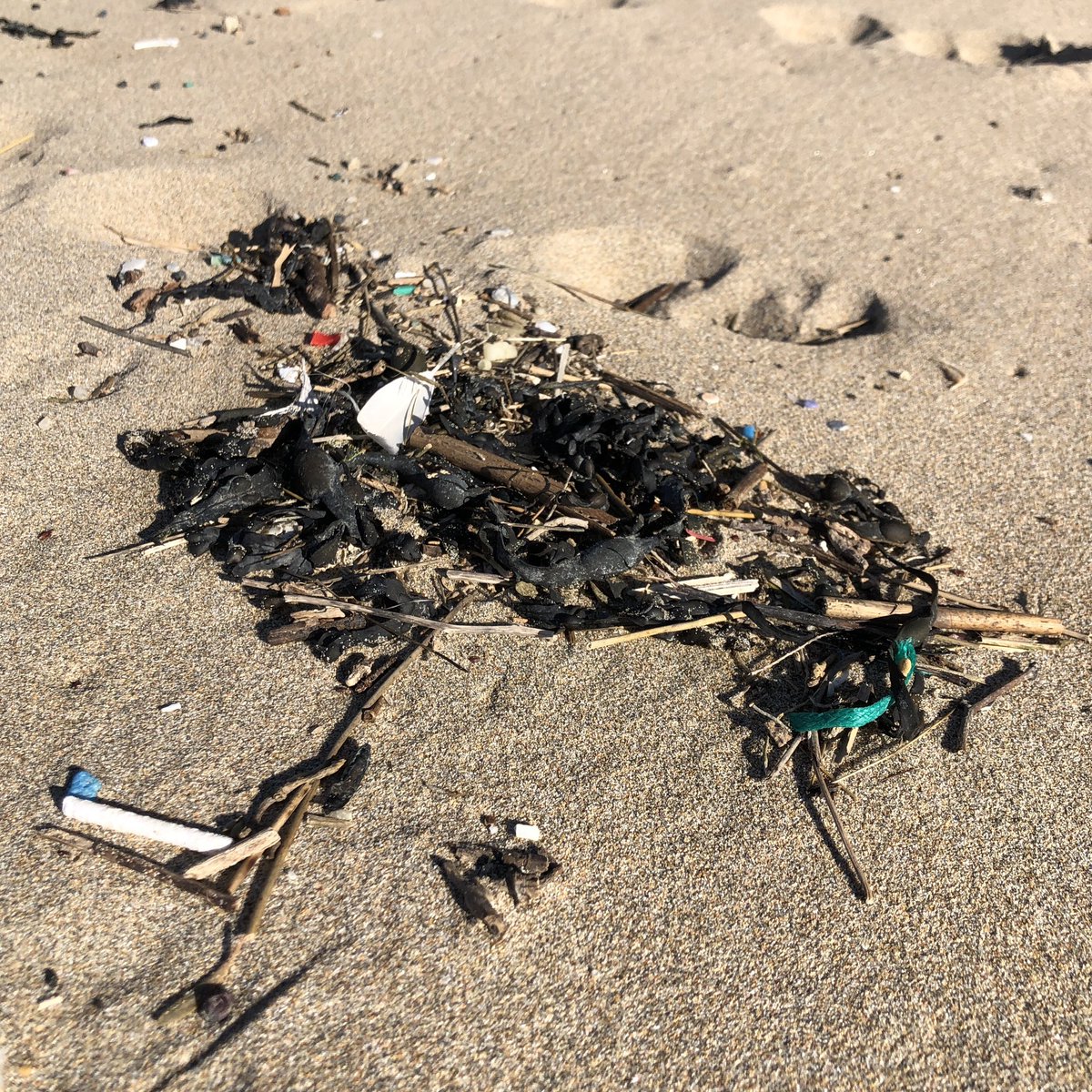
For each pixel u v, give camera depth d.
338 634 0.33
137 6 0.78
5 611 0.33
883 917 0.28
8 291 0.46
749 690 0.33
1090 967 0.27
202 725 0.31
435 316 0.46
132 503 0.37
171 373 0.42
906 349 0.47
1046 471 0.41
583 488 0.37
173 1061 0.24
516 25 0.80
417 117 0.64
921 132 0.66
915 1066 0.26
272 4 0.80
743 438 0.41
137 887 0.27
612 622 0.34
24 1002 0.25
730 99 0.69
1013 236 0.55
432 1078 0.25
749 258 0.52
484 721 0.31
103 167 0.54
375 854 0.28
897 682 0.32
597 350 0.45
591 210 0.55
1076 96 0.72
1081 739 0.32
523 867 0.28
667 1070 0.25
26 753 0.30
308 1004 0.25
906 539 0.38
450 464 0.38
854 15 0.85
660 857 0.29
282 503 0.36
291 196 0.53
